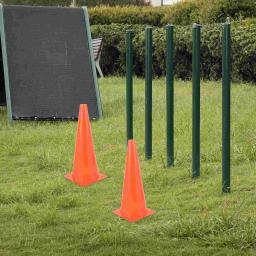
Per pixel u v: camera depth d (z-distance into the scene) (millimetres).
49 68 18812
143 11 34188
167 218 9570
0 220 9812
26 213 10023
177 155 13070
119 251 8398
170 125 12383
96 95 18547
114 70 32656
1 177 12414
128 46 13422
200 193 10742
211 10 27703
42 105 18047
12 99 18000
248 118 16484
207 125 15875
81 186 11477
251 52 23688
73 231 9211
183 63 27625
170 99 12328
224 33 10492
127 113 13570
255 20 24844
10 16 19422
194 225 8906
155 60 29094
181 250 8352
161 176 11625
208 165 12328
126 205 9383
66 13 19875
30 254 8438
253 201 10125
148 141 13109
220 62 25844
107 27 32188
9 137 15695
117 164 13055
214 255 8180
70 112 18078
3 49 18719
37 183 11719
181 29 27562
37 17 19641
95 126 16859
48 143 15117
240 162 12609
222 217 8984
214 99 20250
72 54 19172
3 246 8734
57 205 10383
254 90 22234
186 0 31188
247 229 8633
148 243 8617
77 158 11578
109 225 9266
